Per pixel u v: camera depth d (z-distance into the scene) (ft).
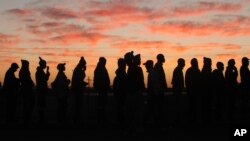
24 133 51.42
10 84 59.41
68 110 78.38
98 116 58.85
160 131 52.65
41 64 59.77
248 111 66.90
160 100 54.19
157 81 53.62
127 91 49.60
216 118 62.34
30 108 60.08
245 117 64.13
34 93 60.59
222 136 48.24
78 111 59.62
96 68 58.29
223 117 66.64
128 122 49.88
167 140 45.27
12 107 60.03
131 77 49.37
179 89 57.21
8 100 59.77
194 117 59.36
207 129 54.24
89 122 61.52
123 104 57.47
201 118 64.08
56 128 55.83
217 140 45.44
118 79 57.36
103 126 57.06
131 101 49.49
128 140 45.29
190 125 57.67
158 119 54.80
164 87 54.08
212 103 65.36
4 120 65.10
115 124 58.29
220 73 61.11
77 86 59.16
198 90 58.95
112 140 45.42
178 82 57.00
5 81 59.52
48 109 85.10
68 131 53.11
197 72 58.85
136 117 49.62
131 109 49.55
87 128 55.57
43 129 54.95
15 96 59.93
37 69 59.77
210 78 60.03
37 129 55.06
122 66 57.67
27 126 57.47
